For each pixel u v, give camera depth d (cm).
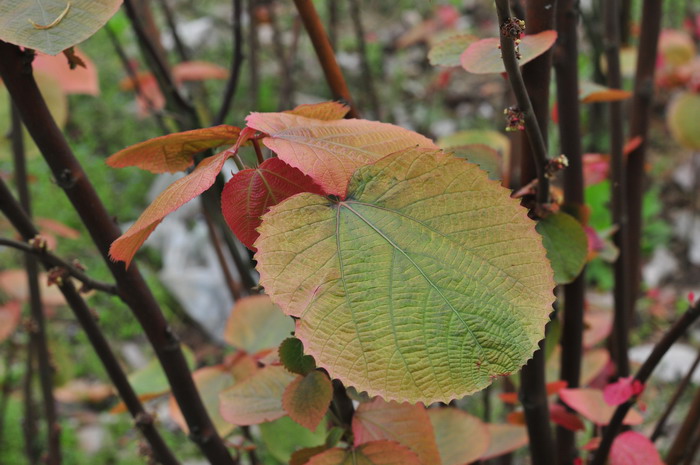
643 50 126
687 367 227
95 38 372
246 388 88
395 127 71
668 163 323
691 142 214
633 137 130
